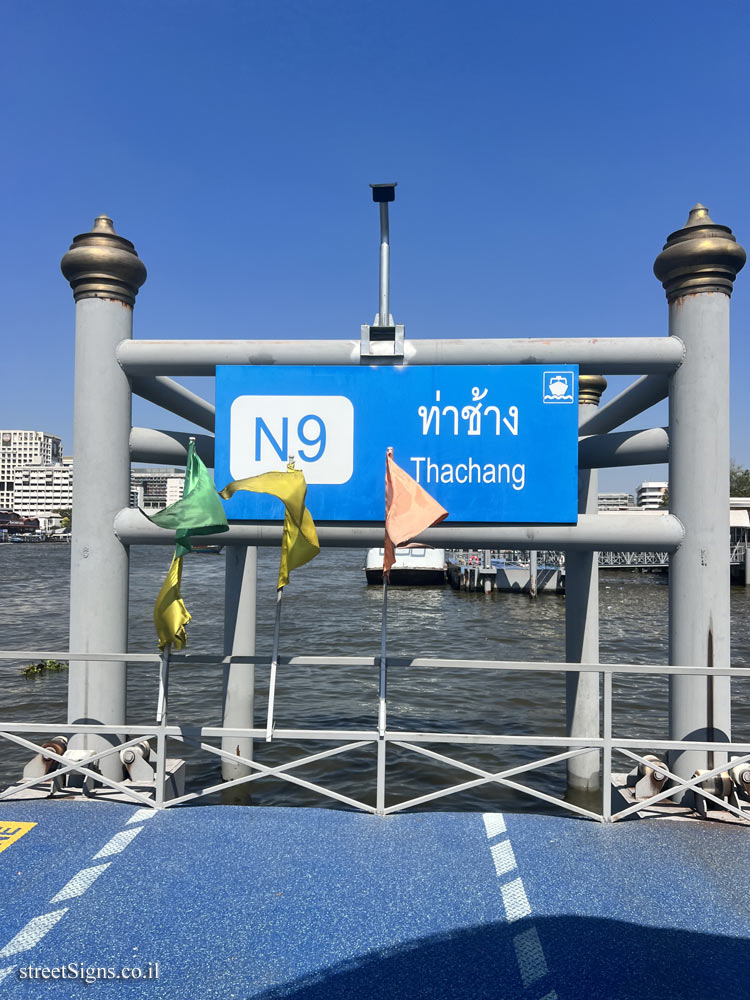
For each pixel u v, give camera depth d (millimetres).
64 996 2955
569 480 5676
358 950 3291
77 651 5676
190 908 3648
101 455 5758
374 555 47594
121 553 5832
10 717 14445
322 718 13703
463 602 38844
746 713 14859
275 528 5863
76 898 3744
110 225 5898
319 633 26812
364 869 4094
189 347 5852
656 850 4395
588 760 9148
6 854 4258
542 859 4246
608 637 26531
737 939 3406
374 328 5824
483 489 5738
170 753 10883
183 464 6934
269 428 5863
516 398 5738
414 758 11188
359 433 5828
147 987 3018
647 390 6246
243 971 3129
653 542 5484
